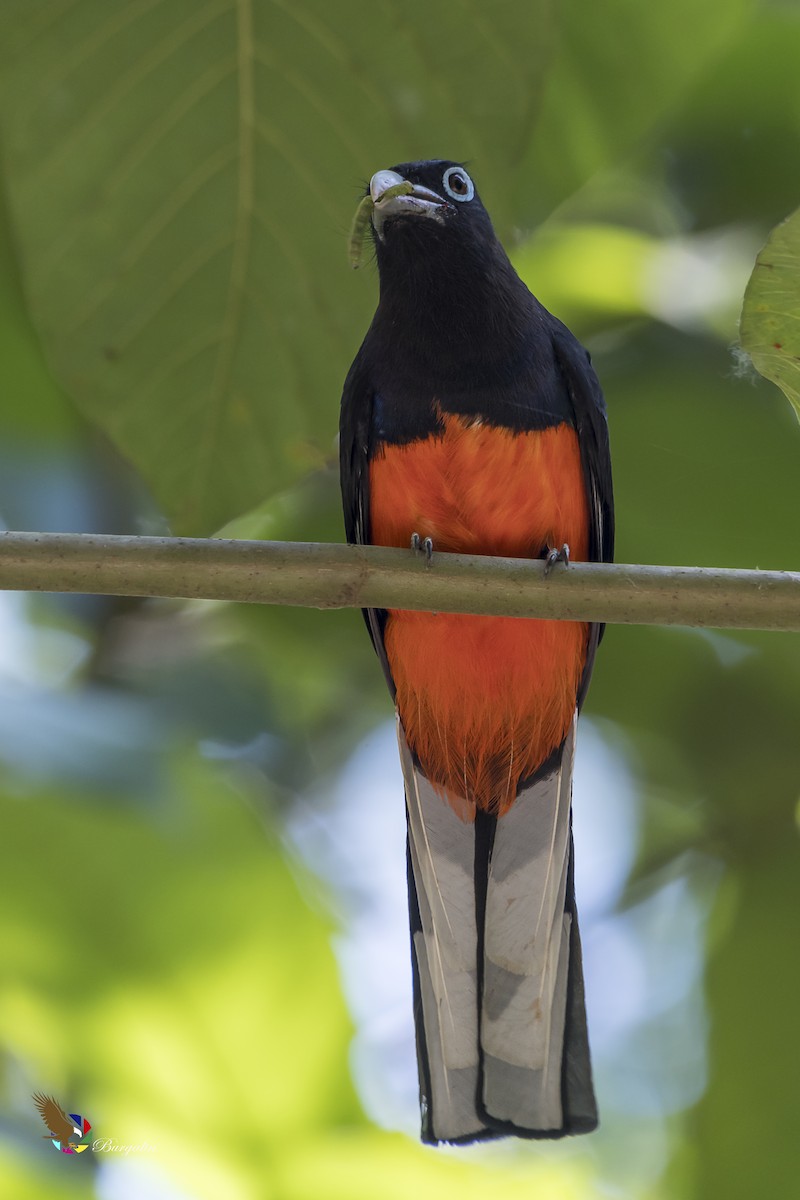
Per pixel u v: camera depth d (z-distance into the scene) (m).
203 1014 9.95
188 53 6.02
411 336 8.20
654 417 10.43
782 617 6.05
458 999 7.93
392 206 8.08
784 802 11.61
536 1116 7.58
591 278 11.38
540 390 8.23
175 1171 9.74
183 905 9.91
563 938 8.03
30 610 11.95
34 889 9.77
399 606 6.22
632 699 11.71
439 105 6.08
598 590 6.14
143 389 6.34
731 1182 9.98
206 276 6.29
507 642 8.41
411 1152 9.93
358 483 8.52
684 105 11.23
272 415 6.39
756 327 5.82
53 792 8.86
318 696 12.59
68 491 10.41
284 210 6.24
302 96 6.07
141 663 11.66
